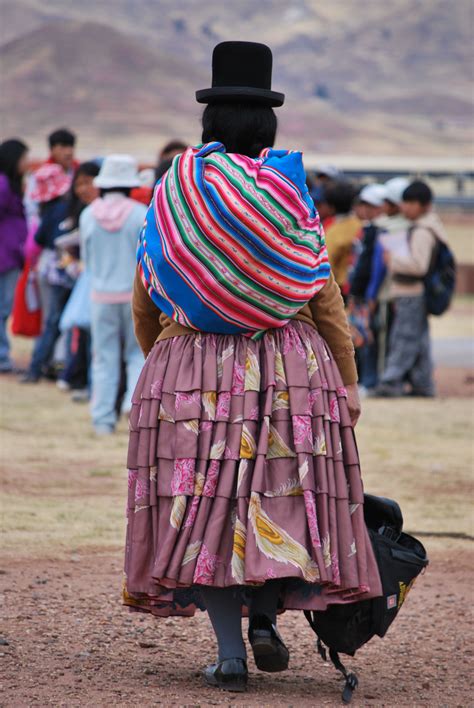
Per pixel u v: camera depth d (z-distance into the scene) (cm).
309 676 972
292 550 831
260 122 892
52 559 1335
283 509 845
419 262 2788
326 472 856
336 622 884
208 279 851
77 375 2681
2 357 3034
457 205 11862
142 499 867
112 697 864
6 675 916
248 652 1035
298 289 860
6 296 2973
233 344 871
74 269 2695
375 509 938
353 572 848
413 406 2705
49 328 2811
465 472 1934
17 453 1977
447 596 1259
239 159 856
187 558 839
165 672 951
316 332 906
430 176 15950
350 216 2659
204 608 923
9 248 2909
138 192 2355
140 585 867
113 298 2117
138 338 961
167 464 862
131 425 890
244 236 843
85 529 1482
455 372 3366
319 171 2881
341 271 2644
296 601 857
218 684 897
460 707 888
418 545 925
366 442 2198
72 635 1052
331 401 877
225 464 847
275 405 860
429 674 988
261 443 843
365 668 1005
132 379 2153
